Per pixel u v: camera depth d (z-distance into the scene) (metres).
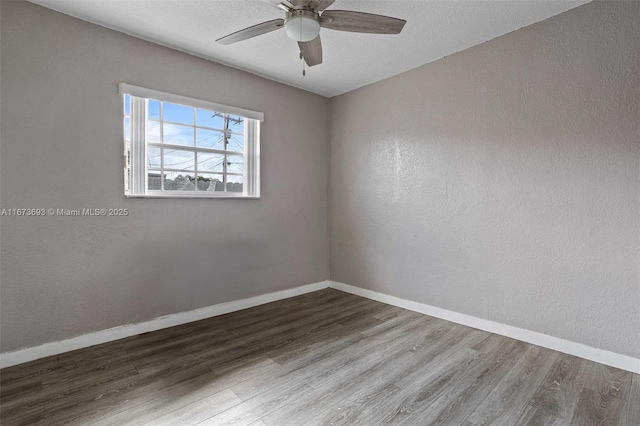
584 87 2.11
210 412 1.61
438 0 2.04
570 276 2.21
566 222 2.21
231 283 3.10
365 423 1.55
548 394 1.77
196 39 2.53
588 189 2.12
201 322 2.82
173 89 2.66
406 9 2.13
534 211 2.36
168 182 2.76
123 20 2.26
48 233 2.16
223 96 2.97
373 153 3.48
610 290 2.06
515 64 2.41
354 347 2.35
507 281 2.51
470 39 2.54
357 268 3.70
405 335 2.56
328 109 3.96
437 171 2.93
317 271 3.90
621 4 1.96
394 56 2.83
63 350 2.22
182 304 2.78
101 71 2.33
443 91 2.86
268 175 3.36
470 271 2.73
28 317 2.10
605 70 2.03
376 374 1.98
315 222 3.85
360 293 3.67
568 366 2.06
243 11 2.15
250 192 3.25
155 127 2.68
